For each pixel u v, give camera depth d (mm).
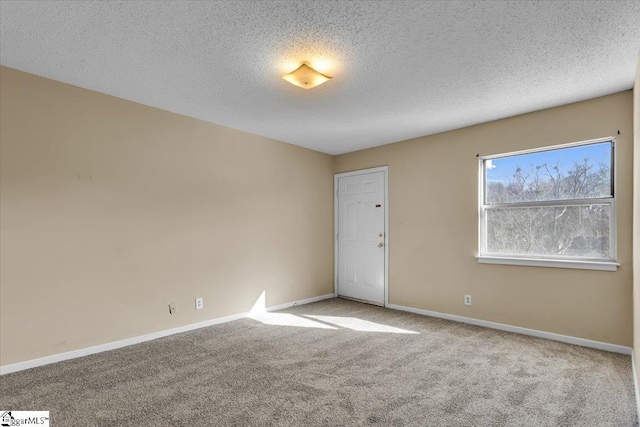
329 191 5328
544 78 2664
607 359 2770
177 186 3498
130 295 3129
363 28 2014
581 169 3197
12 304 2512
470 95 3008
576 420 1922
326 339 3287
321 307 4625
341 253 5277
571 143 3186
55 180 2727
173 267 3443
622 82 2736
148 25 1989
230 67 2512
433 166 4211
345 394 2215
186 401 2127
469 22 1950
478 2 1775
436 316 4121
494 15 1886
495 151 3664
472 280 3832
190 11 1856
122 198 3100
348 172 5207
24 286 2564
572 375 2482
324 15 1889
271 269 4426
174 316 3438
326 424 1884
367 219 4938
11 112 2535
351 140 4555
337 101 3162
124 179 3117
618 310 2926
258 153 4297
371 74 2602
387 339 3281
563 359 2777
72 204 2811
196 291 3623
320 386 2322
